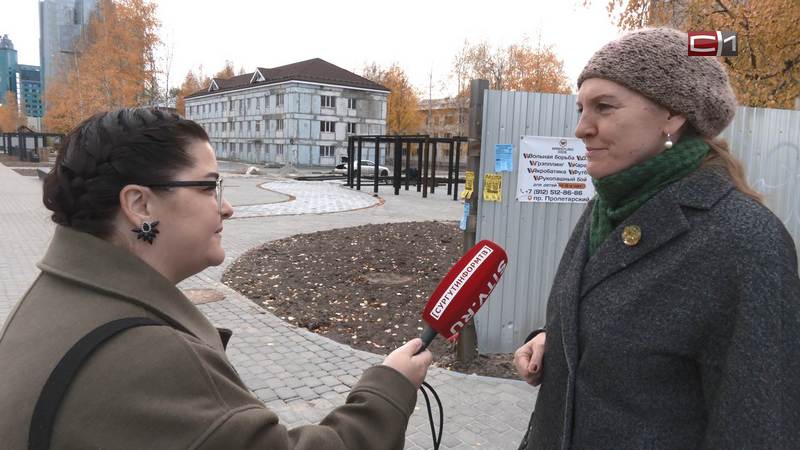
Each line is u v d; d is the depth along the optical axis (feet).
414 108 223.71
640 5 29.30
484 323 15.61
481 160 14.65
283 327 18.89
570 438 4.59
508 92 14.56
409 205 61.77
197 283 24.70
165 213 3.69
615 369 4.27
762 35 25.13
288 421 12.53
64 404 2.93
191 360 3.19
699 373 4.11
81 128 3.70
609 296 4.43
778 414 3.62
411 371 4.49
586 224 5.33
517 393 13.88
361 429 3.92
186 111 266.98
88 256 3.46
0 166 116.88
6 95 293.43
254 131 214.28
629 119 4.34
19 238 35.01
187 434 3.01
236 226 42.78
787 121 16.48
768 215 4.06
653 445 4.12
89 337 3.11
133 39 133.80
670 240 4.20
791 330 3.75
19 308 3.51
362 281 25.13
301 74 197.36
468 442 11.68
